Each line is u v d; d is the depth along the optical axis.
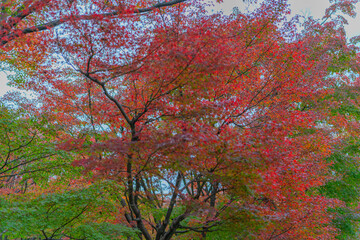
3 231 7.47
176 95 6.35
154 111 6.79
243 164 5.97
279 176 7.52
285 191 8.02
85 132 9.27
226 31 8.17
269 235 7.96
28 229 7.30
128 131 7.13
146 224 10.65
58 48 6.11
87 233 7.70
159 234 8.10
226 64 5.42
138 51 6.36
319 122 14.41
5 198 9.05
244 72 8.59
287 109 8.87
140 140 6.23
